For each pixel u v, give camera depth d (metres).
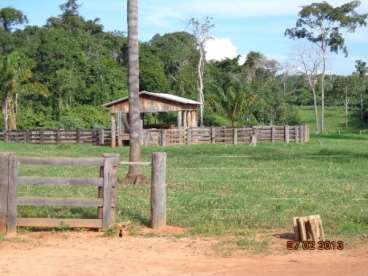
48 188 18.05
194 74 87.56
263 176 21.62
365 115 103.12
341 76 120.06
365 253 9.76
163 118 70.75
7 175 11.44
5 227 11.44
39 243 10.63
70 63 76.94
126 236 11.20
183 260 9.41
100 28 110.06
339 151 36.69
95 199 11.54
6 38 92.75
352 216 13.08
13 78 58.97
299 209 14.16
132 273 8.65
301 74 102.50
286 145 43.00
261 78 95.50
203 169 24.33
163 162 11.86
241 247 10.26
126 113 46.22
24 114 67.06
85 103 76.69
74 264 9.16
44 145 45.22
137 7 18.73
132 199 15.64
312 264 9.09
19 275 8.53
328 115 110.75
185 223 12.38
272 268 8.88
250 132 46.38
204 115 70.75
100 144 46.38
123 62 102.75
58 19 108.62
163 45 101.75
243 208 14.27
